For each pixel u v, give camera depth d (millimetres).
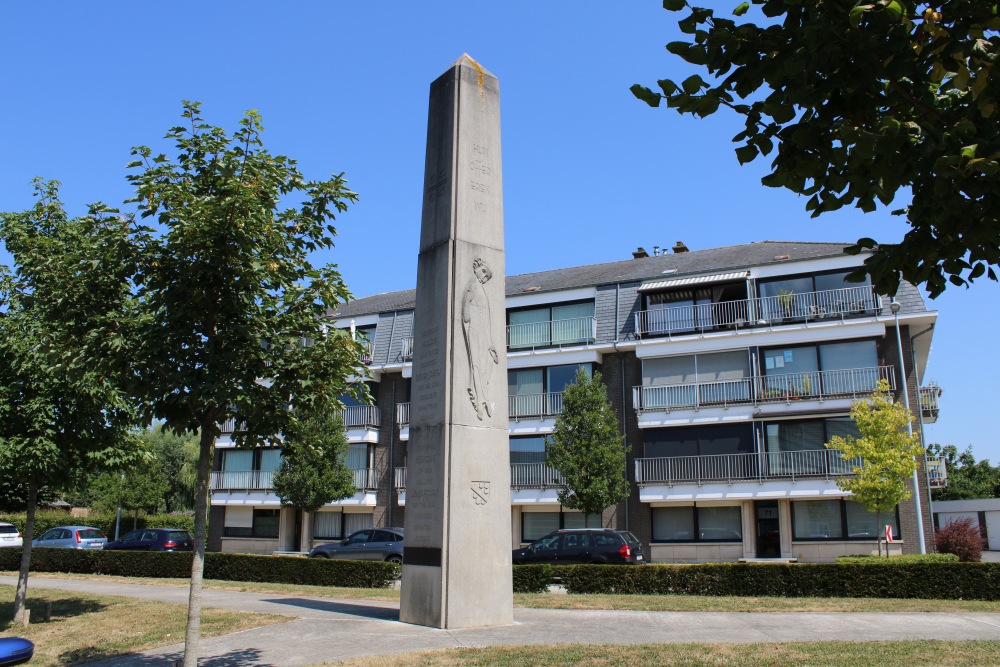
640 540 30359
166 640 12188
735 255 33688
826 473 27750
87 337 8391
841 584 15531
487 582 12227
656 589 16828
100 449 14617
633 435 31547
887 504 23875
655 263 35812
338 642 10977
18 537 35469
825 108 4141
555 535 23719
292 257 9195
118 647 11883
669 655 9500
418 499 12641
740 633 11117
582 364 32906
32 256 13219
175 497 56688
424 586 12203
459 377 12602
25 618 14422
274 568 21750
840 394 28062
